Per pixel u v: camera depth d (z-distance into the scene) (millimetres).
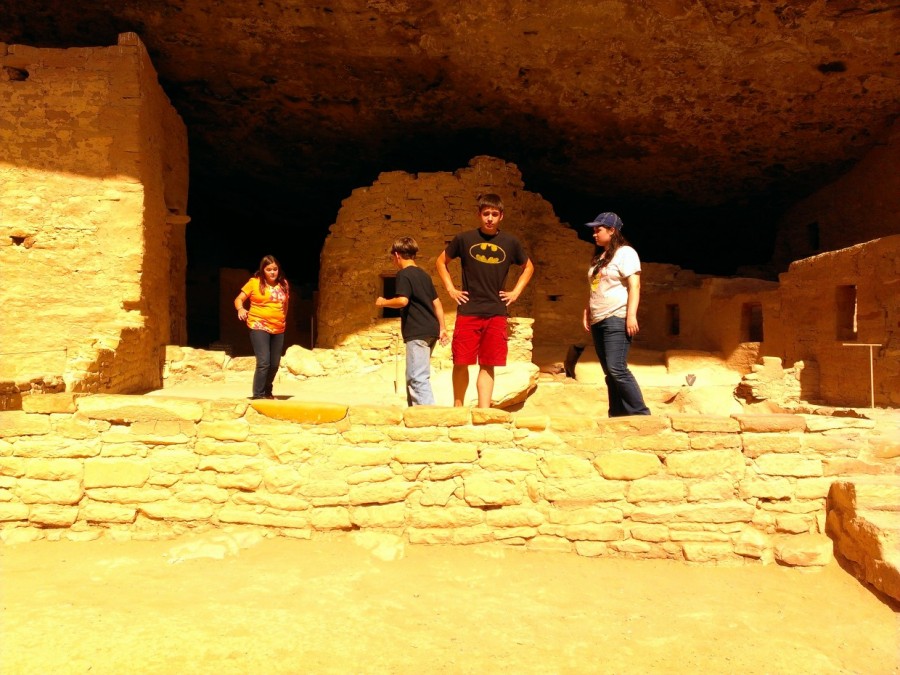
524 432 4168
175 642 2881
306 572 3676
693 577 3857
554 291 12953
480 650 2977
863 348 9680
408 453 4133
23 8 9570
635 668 2895
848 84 11008
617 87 11133
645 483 4117
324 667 2773
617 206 16359
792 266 11531
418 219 11391
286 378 10789
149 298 9328
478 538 4090
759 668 2938
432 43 10172
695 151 13312
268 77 11141
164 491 4109
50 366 8430
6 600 3223
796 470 4145
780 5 9320
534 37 10008
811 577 3863
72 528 4074
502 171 11898
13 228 8531
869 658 3057
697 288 13977
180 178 11617
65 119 8734
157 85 9977
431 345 5098
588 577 3809
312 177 14922
